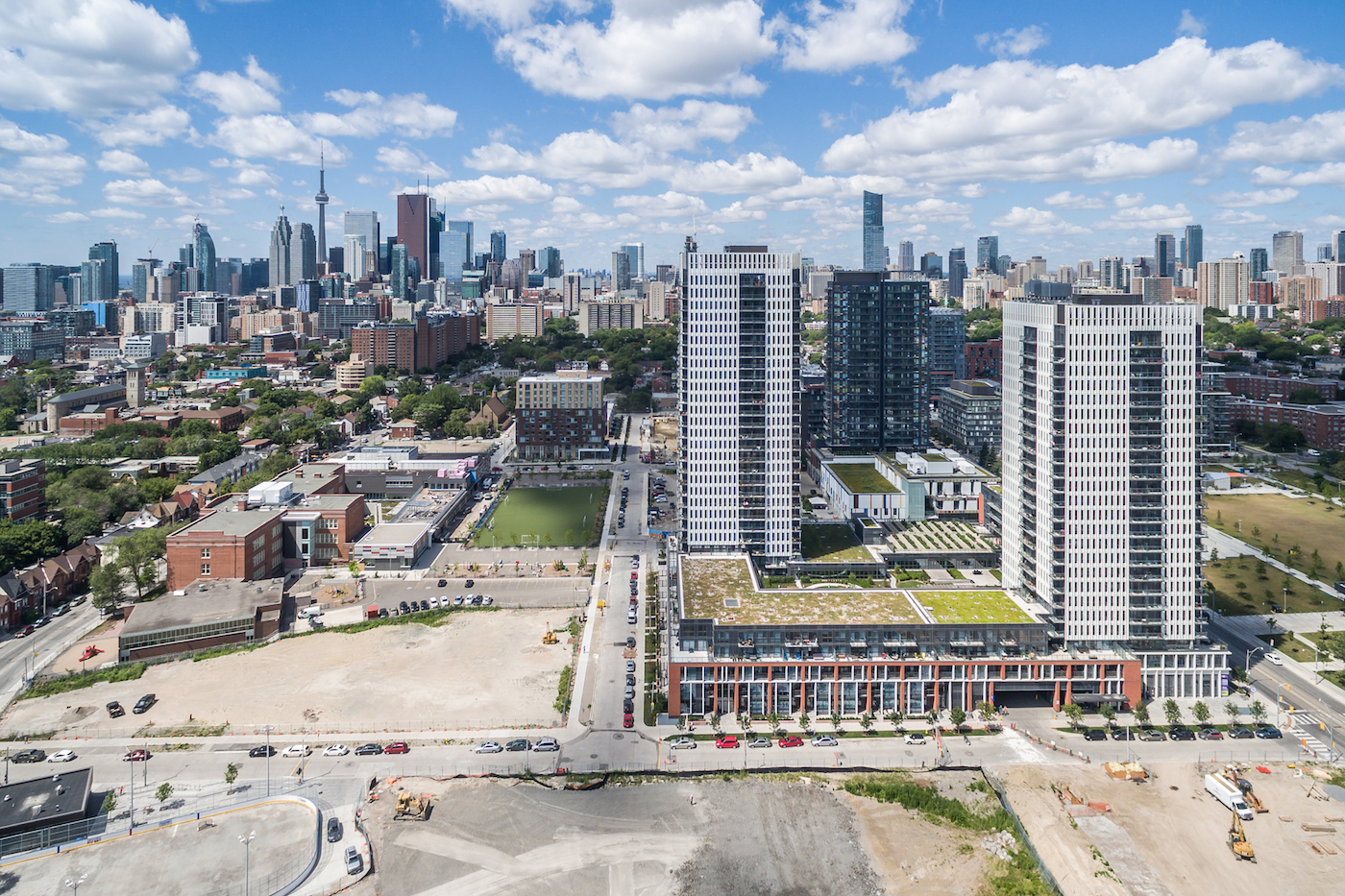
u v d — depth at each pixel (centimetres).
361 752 18200
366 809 16212
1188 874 14488
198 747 18462
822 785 17125
